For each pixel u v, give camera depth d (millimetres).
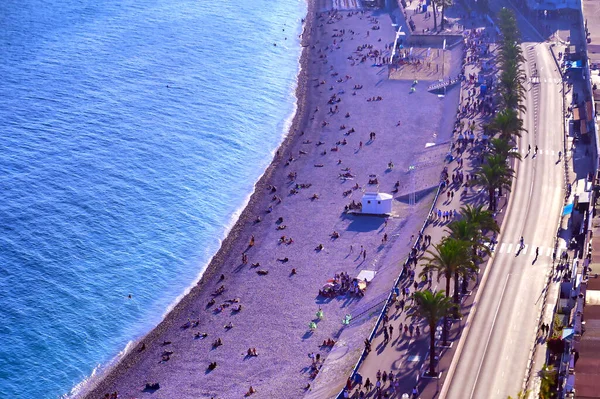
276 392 144625
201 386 148625
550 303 154625
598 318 134000
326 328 162375
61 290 175125
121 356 157500
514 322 149875
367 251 188375
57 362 154875
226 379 150125
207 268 186125
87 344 160250
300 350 156250
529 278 163250
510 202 195125
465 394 132125
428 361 141375
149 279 181625
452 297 154625
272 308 170125
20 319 165000
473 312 153000
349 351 150375
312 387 144000
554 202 194875
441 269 152875
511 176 190625
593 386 119312
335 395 137375
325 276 180250
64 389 148625
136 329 165625
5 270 179875
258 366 152875
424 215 198250
